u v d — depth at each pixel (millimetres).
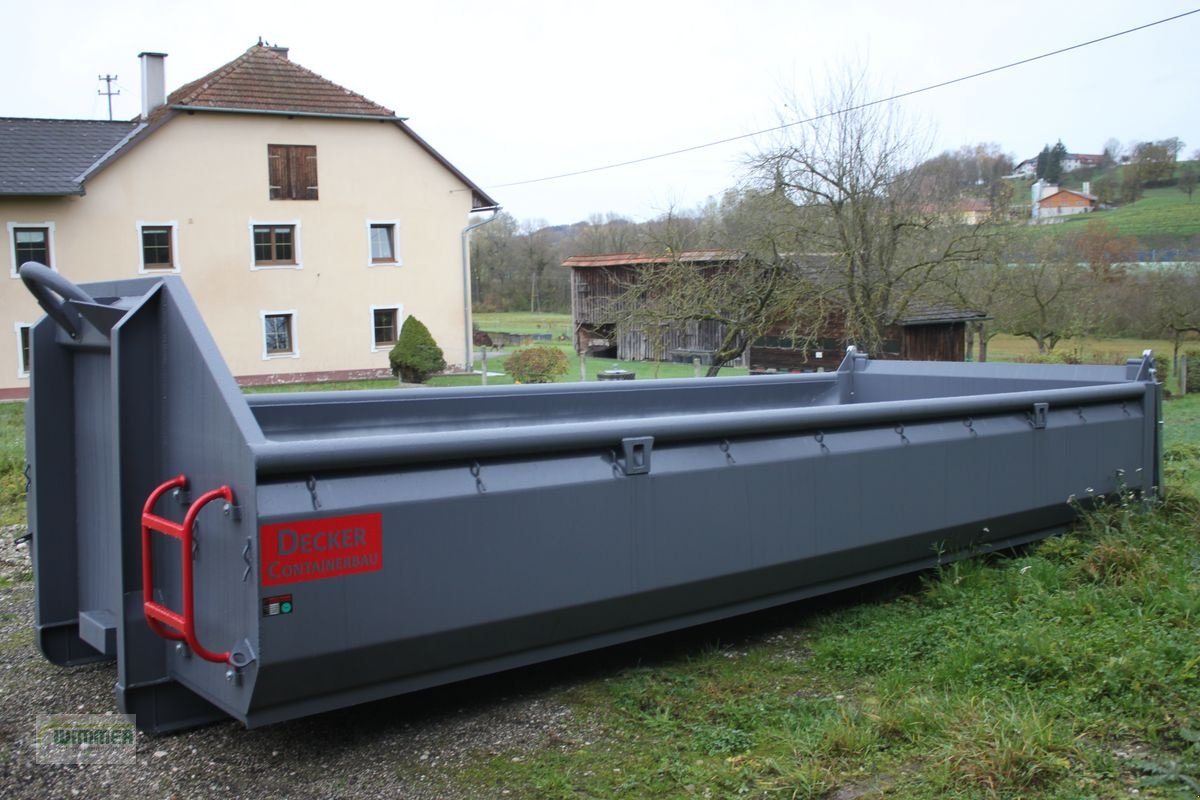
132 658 4066
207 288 32438
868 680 4742
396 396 5668
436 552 3928
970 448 6078
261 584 3492
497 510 4102
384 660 3869
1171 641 4598
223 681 3734
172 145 31453
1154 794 3396
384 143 35188
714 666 4996
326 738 4199
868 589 6090
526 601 4211
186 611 3570
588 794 3678
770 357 31859
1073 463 6770
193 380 3873
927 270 20984
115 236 30766
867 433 5594
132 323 4031
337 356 35062
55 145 31516
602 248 42594
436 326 36938
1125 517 6684
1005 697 4207
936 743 3852
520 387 6184
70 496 4816
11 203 29094
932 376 8070
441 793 3707
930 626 5262
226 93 32219
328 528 3633
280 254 33875
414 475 3922
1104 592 5477
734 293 21656
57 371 4746
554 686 4766
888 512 5637
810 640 5371
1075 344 32188
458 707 4523
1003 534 6418
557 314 56750
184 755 4035
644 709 4469
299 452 3572
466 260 37219
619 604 4555
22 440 14938
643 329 22438
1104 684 4250
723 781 3701
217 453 3717
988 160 25312
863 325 21078
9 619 5973
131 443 4043
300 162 33750
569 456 4414
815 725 4109
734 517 4941
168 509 4059
